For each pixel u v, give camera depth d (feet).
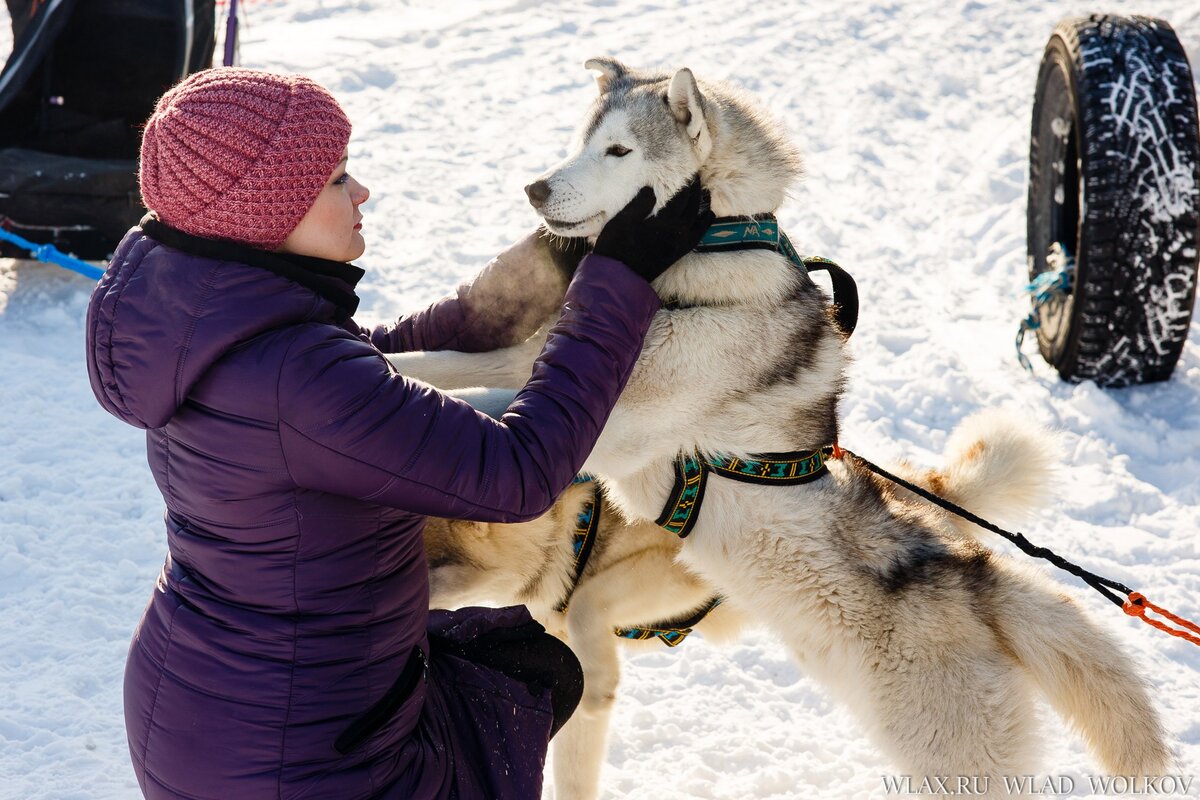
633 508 8.43
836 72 28.45
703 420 8.00
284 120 4.94
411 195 21.48
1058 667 7.79
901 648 7.84
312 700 5.12
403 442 4.99
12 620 10.47
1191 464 14.11
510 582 8.64
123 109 18.13
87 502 12.44
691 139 7.69
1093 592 11.82
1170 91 15.10
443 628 6.28
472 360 7.95
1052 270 16.71
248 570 5.08
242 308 4.83
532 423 5.43
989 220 21.25
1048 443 9.20
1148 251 14.88
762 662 11.03
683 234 6.86
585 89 27.48
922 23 31.71
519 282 7.90
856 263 19.90
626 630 8.97
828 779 9.45
